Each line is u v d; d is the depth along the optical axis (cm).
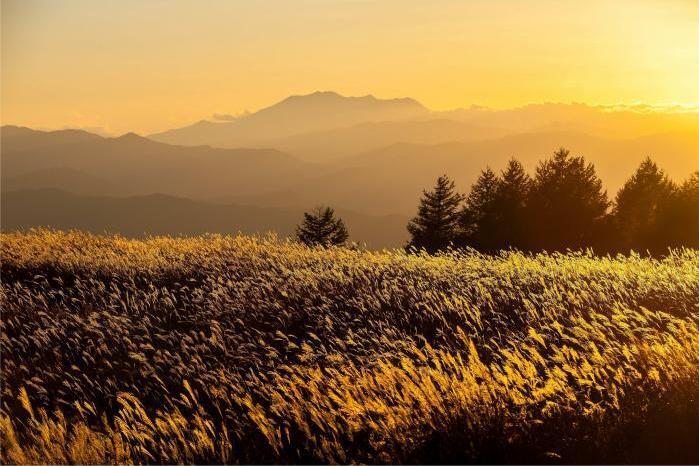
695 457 625
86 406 1004
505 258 1800
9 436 872
